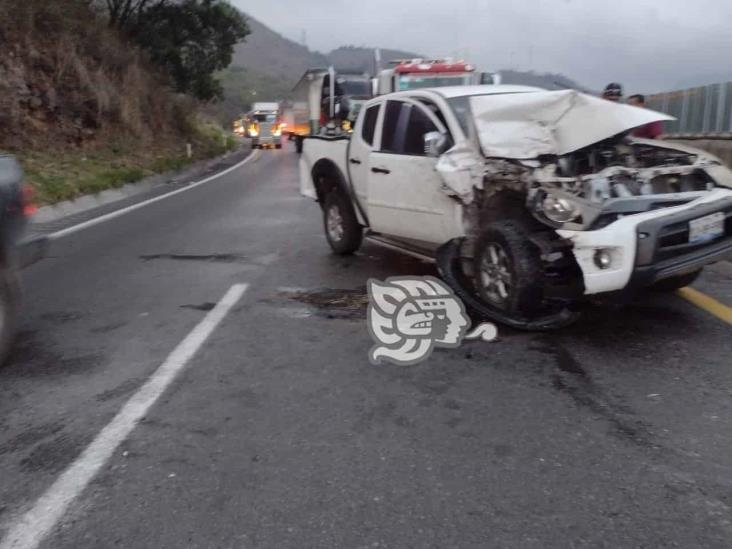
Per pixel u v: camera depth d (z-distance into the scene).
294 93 39.34
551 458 3.80
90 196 15.95
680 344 5.44
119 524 3.29
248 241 10.23
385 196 7.41
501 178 5.84
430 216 6.75
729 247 5.46
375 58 22.66
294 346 5.62
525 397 4.58
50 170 17.08
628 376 4.87
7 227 5.21
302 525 3.25
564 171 5.97
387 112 7.64
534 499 3.42
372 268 8.19
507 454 3.85
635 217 5.21
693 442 3.95
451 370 5.06
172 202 15.48
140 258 9.23
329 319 6.30
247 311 6.61
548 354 5.31
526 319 5.79
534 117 6.26
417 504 3.39
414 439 4.04
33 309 6.88
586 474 3.63
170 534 3.21
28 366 5.31
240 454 3.90
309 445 3.99
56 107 21.12
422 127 7.00
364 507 3.38
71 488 3.60
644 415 4.29
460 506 3.37
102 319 6.49
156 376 5.05
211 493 3.52
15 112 19.16
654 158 6.54
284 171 23.66
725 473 3.62
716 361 5.08
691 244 5.30
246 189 17.94
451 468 3.72
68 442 4.09
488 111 6.21
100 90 23.06
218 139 38.78
